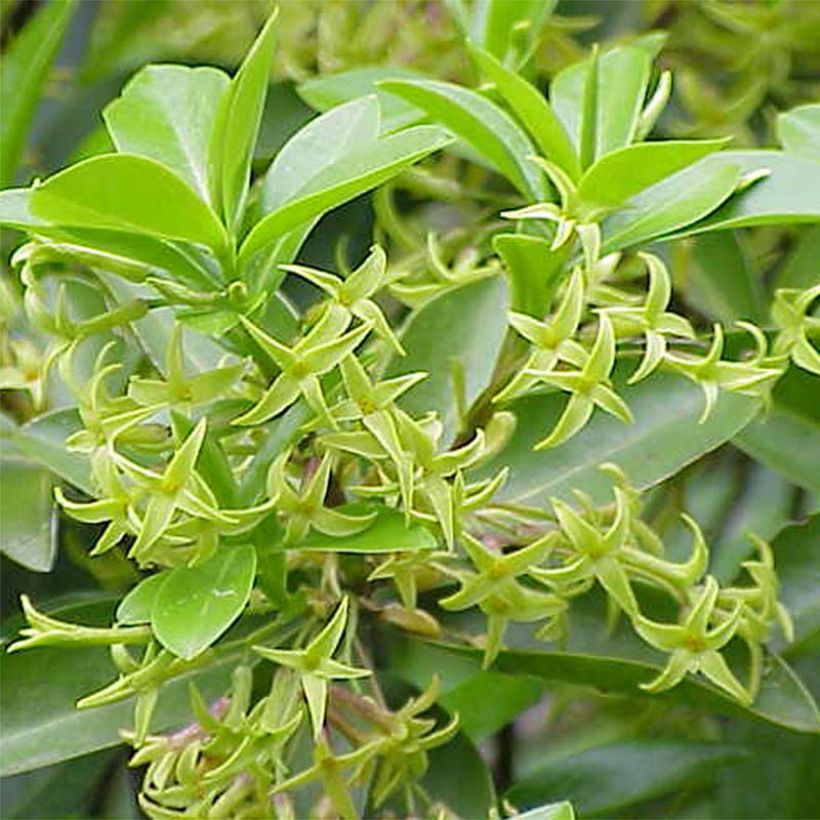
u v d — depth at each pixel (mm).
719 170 458
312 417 444
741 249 547
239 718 456
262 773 453
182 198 429
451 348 486
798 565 511
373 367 472
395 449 437
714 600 461
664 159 445
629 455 491
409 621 486
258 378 456
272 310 464
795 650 516
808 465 512
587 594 501
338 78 521
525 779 558
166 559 445
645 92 497
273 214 432
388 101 512
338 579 482
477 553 459
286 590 471
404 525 446
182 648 430
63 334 453
